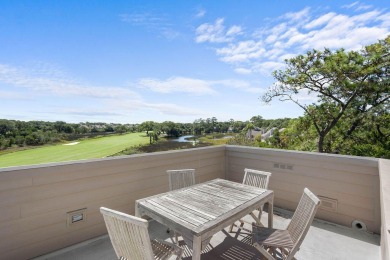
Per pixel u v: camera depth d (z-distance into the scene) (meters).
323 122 9.31
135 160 3.10
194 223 1.69
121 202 2.98
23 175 2.23
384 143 8.18
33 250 2.31
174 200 2.19
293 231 2.14
